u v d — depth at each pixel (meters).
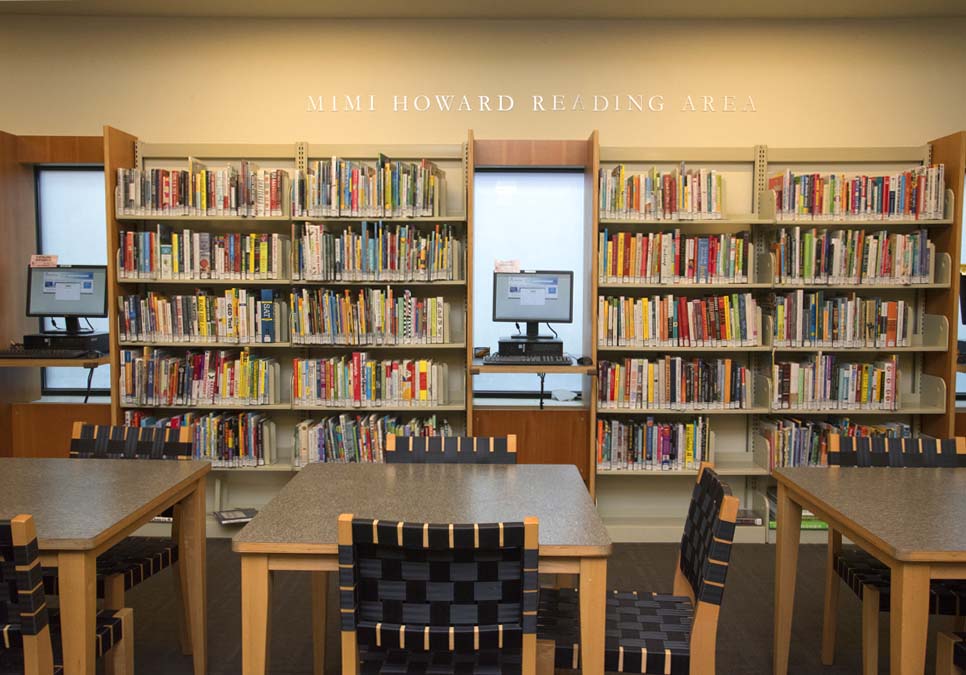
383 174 3.76
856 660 2.61
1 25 4.08
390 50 4.10
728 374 3.90
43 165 4.21
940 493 2.12
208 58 4.10
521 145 4.03
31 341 3.88
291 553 1.67
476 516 1.84
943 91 4.09
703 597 1.73
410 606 1.51
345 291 3.82
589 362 3.83
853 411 3.87
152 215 3.81
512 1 3.82
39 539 1.66
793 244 3.83
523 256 4.29
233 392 3.86
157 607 3.03
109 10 3.98
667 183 3.81
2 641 1.59
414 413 4.16
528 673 1.53
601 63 4.11
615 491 4.25
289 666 2.54
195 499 2.35
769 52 4.10
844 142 4.13
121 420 3.89
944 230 3.87
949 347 3.86
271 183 3.81
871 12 3.97
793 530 2.37
